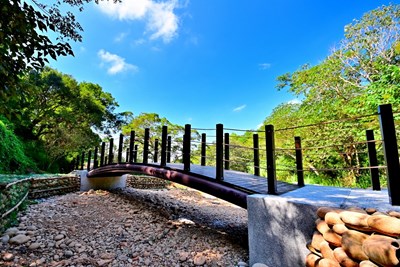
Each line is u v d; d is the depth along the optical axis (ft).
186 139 14.94
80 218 15.31
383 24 23.95
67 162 46.50
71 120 40.24
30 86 8.35
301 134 28.02
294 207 7.67
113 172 23.13
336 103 25.18
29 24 7.25
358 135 20.75
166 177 15.90
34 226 12.66
